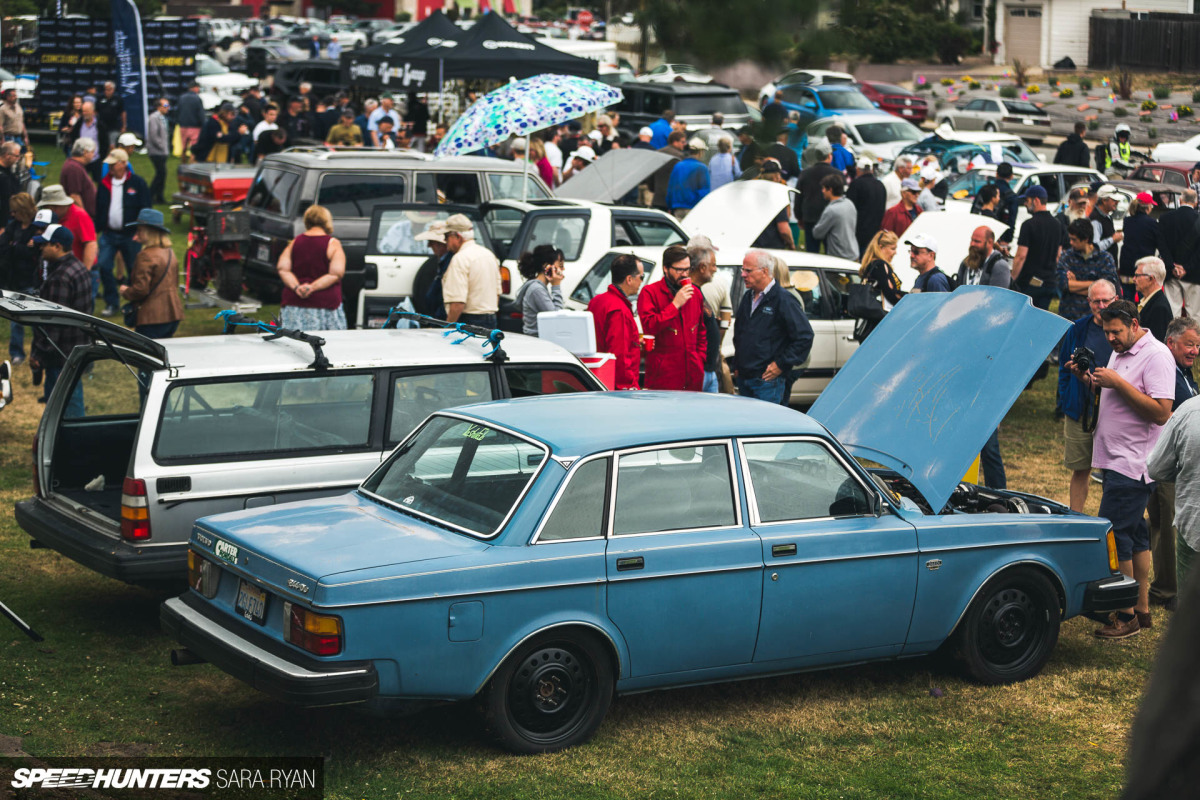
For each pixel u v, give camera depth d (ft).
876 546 18.70
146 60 98.84
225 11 218.79
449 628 15.64
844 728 18.33
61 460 22.79
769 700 19.42
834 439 19.07
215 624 16.80
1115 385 21.84
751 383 29.30
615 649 16.89
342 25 186.09
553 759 16.58
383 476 18.92
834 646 18.63
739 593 17.57
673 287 28.07
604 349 27.76
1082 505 25.84
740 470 18.04
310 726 17.62
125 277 51.37
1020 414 41.42
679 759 16.88
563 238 40.45
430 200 46.11
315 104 97.35
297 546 16.28
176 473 19.75
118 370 23.06
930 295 23.76
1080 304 38.19
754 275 28.86
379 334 23.95
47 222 36.73
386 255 40.19
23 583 23.59
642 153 51.08
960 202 67.41
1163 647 1.82
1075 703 19.57
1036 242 40.06
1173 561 24.21
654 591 16.97
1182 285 41.65
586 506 16.80
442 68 59.77
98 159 69.00
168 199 75.97
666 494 17.44
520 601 16.06
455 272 32.78
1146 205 42.22
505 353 22.53
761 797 15.75
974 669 20.02
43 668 19.29
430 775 15.99
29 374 40.50
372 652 15.23
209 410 20.35
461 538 16.58
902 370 22.68
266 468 20.33
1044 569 20.48
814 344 37.32
